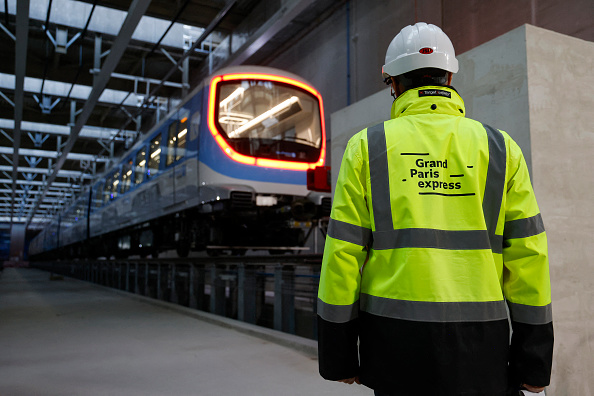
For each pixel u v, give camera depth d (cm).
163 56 1430
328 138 1141
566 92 269
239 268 604
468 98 295
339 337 113
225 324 572
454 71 128
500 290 110
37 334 538
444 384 102
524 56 258
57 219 2811
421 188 113
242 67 777
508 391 113
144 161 1066
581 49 279
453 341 104
